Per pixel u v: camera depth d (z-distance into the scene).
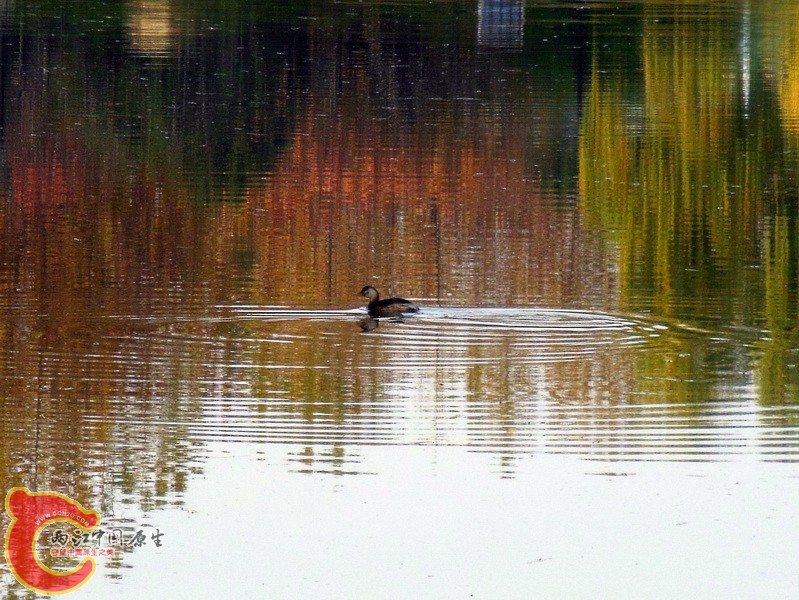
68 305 60.41
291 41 146.88
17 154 99.12
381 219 80.50
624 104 120.44
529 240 75.44
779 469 42.91
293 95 123.00
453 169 95.50
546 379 51.31
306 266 68.62
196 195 86.88
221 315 59.19
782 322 59.03
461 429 46.06
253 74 131.38
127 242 73.75
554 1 177.75
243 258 70.00
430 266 68.81
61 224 77.88
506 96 123.31
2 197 85.50
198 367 52.12
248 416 47.25
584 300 62.25
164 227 77.69
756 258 71.44
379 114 115.62
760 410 47.88
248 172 94.25
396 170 94.88
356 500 41.03
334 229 77.69
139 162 97.25
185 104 118.62
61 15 159.62
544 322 58.75
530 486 41.97
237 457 43.81
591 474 42.66
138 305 60.56
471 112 116.56
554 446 44.91
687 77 131.00
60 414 47.00
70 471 42.47
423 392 49.75
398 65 136.50
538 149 102.44
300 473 42.50
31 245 72.38
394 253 71.88
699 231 78.44
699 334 57.19
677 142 105.19
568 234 77.00
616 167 97.06
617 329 57.66
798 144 104.62
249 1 175.12
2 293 62.22
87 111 115.06
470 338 56.34
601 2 178.00
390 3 175.00
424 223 79.44
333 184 90.62
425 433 45.94
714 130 109.75
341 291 63.50
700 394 49.56
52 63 133.75
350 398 48.81
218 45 144.00
